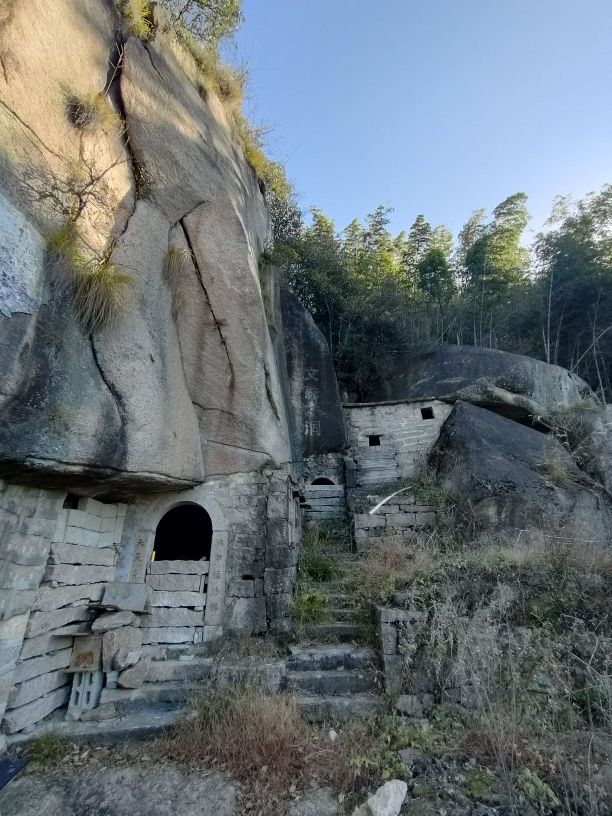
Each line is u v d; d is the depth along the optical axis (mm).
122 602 4312
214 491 5164
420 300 14953
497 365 10359
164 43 4980
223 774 2951
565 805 2551
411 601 4129
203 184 4957
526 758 2920
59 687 3781
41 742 3219
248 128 7168
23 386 2752
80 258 3344
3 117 2816
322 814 2611
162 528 7730
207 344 5047
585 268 12547
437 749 3092
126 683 3873
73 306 3264
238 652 4230
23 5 3016
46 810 2627
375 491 8422
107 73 4113
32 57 3100
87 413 3307
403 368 11789
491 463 6734
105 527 4500
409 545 5840
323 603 4898
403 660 3814
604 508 6336
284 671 3906
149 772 2984
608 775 2729
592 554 4379
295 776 2900
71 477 3492
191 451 4754
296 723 3330
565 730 3180
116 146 4047
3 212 2684
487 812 2525
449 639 3668
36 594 3482
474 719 3283
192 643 4492
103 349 3510
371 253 16781
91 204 3613
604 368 12406
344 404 10125
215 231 5004
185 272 4824
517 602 4012
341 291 12539
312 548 6609
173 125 4715
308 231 14398
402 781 2750
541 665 3508
